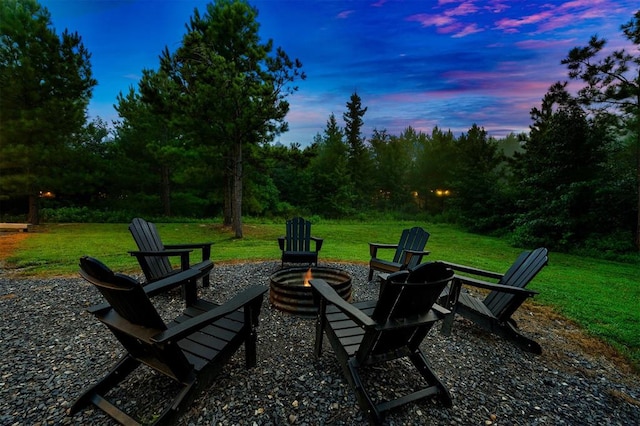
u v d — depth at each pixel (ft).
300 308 10.12
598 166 29.99
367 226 50.16
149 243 12.18
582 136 30.04
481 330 9.89
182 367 5.46
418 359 6.58
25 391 6.16
